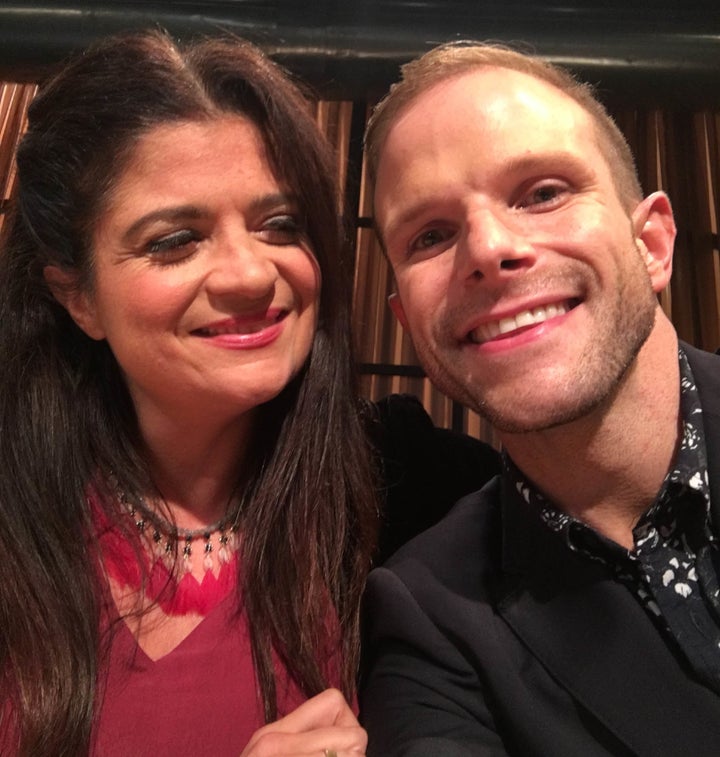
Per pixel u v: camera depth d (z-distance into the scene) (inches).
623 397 31.9
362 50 75.1
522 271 31.4
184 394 32.7
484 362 32.3
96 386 36.5
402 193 34.0
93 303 33.4
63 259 33.2
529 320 32.1
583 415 31.1
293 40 74.9
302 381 37.2
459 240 33.2
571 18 74.6
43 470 35.0
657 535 30.4
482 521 36.8
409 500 46.8
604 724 29.0
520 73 34.9
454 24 74.8
